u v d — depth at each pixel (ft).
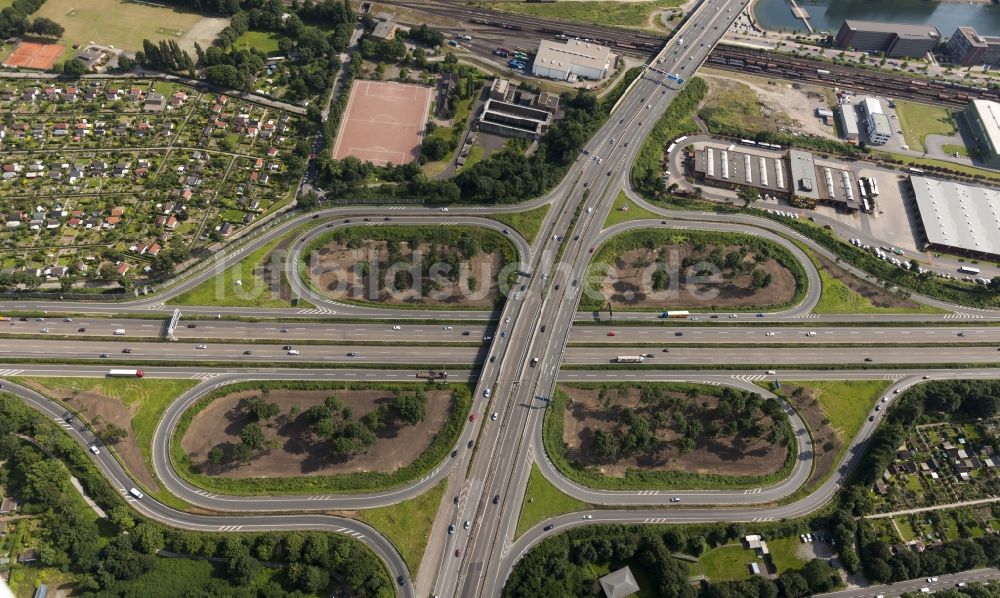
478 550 562.25
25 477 564.71
